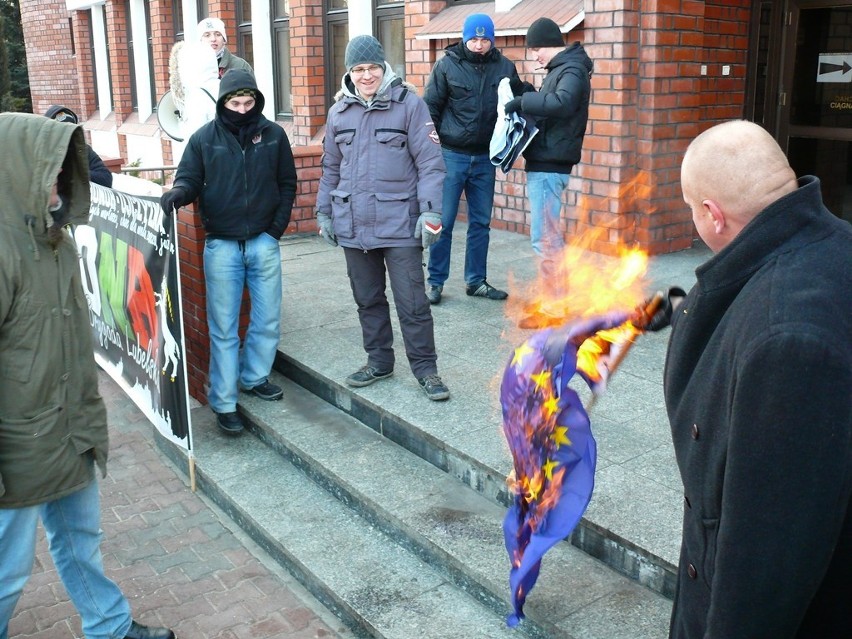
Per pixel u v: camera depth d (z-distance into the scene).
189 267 4.88
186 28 12.38
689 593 1.70
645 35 6.03
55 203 2.51
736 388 1.41
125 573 3.57
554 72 4.86
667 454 3.46
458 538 3.27
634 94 6.17
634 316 2.23
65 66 17.64
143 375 4.57
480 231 5.61
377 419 4.20
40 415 2.47
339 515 3.76
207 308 4.59
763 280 1.45
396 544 3.51
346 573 3.32
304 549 3.49
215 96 5.93
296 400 4.68
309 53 9.38
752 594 1.41
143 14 13.92
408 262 4.10
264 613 3.29
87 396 2.64
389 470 3.84
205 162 4.18
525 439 2.53
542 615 2.76
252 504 3.88
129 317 4.62
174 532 3.90
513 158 5.05
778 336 1.35
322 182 4.32
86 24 16.39
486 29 5.13
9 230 2.36
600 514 3.04
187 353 5.09
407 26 7.93
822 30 6.45
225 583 3.49
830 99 6.51
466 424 3.90
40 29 17.98
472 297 5.77
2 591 2.54
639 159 6.28
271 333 4.57
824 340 1.33
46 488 2.53
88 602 2.85
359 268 4.25
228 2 11.30
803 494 1.35
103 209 4.81
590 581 2.93
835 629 1.53
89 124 16.52
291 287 6.27
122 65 14.86
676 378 1.67
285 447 4.25
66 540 2.77
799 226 1.47
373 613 3.06
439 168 4.02
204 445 4.50
